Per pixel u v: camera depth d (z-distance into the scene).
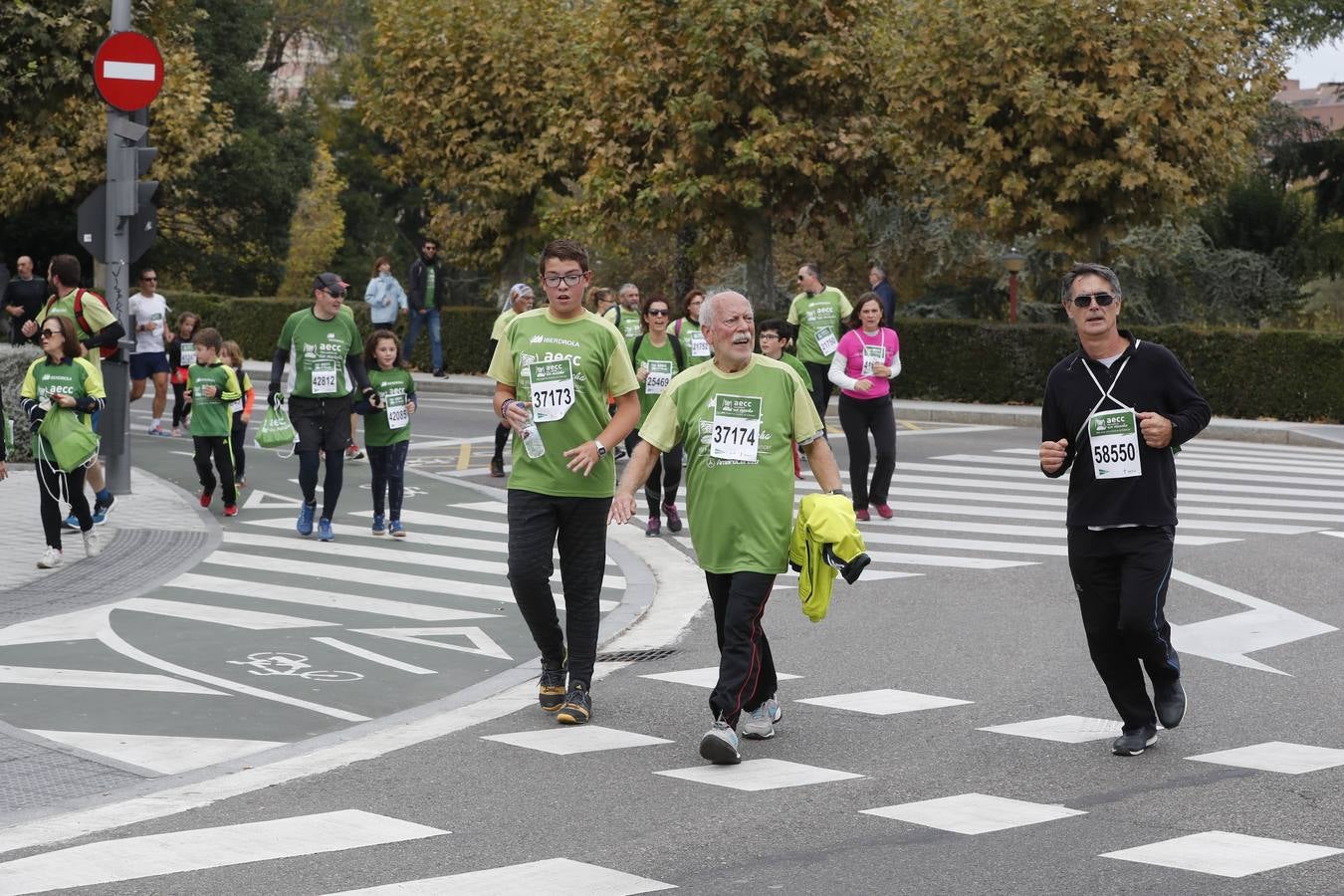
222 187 51.00
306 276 62.12
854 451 14.58
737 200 27.59
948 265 36.88
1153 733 6.92
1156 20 25.22
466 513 14.95
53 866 5.30
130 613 10.09
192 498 15.45
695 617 10.45
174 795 6.30
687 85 27.38
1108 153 25.56
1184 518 14.77
